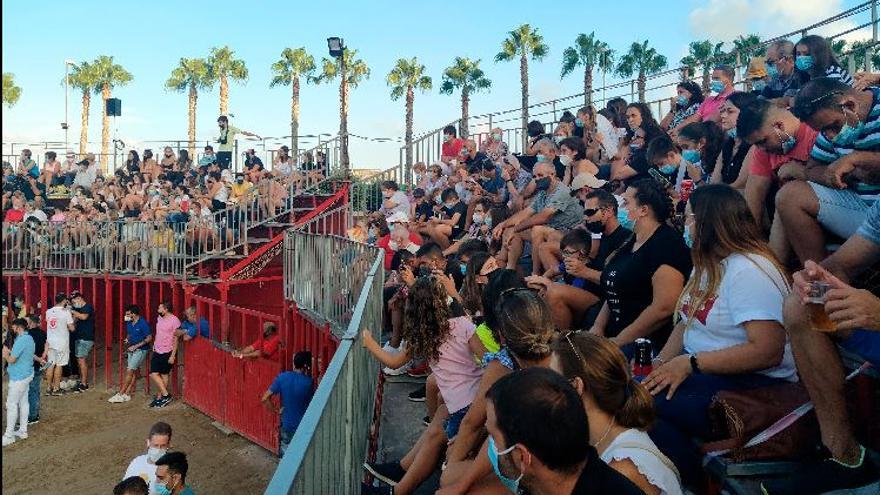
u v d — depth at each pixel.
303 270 11.83
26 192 22.59
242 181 18.97
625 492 1.94
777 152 4.06
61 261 18.89
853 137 3.46
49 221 19.02
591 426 2.51
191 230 16.44
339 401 3.02
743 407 3.02
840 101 3.43
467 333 4.29
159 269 16.98
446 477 3.58
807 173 3.74
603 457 2.46
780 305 3.06
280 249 17.23
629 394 2.50
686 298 3.54
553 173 7.62
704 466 3.14
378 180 20.02
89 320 17.52
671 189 5.91
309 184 19.89
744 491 2.89
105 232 17.83
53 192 24.81
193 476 11.96
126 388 16.22
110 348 17.73
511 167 10.09
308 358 10.58
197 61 60.25
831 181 3.52
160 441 8.25
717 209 3.21
